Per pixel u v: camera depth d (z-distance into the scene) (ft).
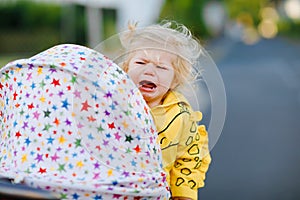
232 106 60.90
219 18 224.33
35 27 106.22
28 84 8.56
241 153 37.24
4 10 107.34
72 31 88.07
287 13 273.75
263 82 88.07
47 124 8.32
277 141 41.34
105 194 8.14
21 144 8.35
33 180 8.02
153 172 8.54
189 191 9.75
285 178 31.04
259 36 305.32
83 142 8.25
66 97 8.38
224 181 30.17
